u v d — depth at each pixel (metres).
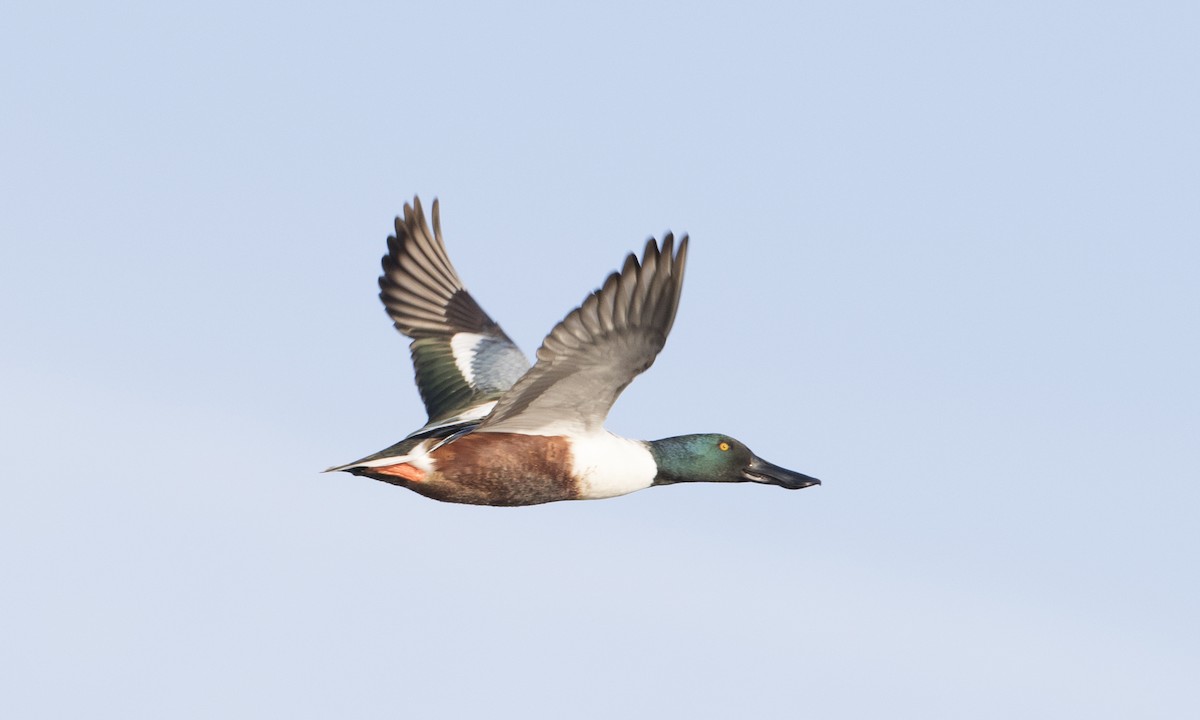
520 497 13.33
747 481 14.83
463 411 15.13
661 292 11.11
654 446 14.55
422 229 16.59
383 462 12.99
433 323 16.30
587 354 11.62
